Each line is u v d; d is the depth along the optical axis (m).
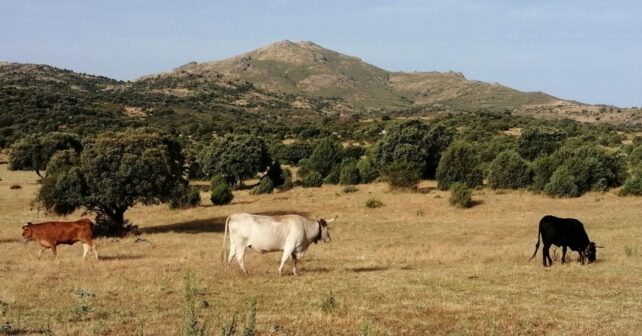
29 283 14.80
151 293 13.62
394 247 26.06
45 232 20.50
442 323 10.97
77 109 155.25
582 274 16.73
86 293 13.16
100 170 34.06
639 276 16.39
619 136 114.19
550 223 18.61
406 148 68.75
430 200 47.41
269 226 16.41
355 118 167.50
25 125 123.62
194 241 28.81
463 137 105.94
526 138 76.75
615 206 41.34
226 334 8.32
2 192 58.50
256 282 15.13
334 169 67.50
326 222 17.38
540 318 11.50
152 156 34.62
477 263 19.47
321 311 11.66
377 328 10.35
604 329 10.72
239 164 66.44
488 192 52.62
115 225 34.91
